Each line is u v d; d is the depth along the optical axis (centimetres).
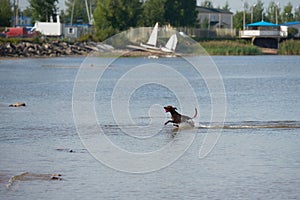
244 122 9481
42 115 10406
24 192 5456
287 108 11556
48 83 17700
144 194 5428
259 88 16700
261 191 5497
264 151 7200
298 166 6412
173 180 5881
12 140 7925
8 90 15500
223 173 6144
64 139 8019
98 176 6009
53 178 5912
